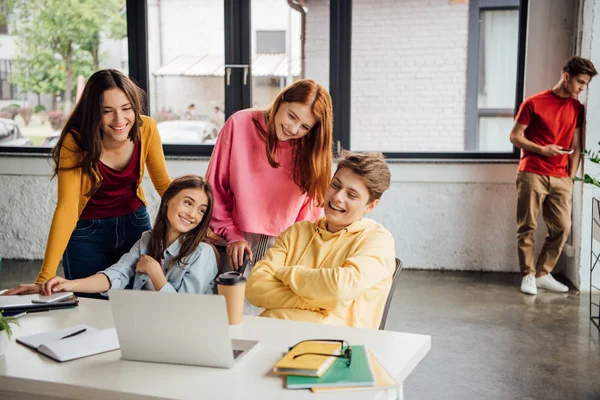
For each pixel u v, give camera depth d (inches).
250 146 94.3
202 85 193.5
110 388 55.3
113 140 96.3
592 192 167.8
